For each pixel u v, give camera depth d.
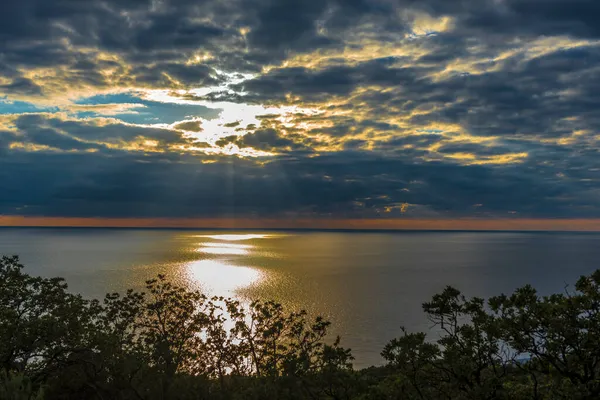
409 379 10.15
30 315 17.34
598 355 8.85
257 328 16.33
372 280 181.88
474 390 9.41
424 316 109.69
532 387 9.77
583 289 9.35
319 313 111.31
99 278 169.00
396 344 10.40
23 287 17.92
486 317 10.13
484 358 10.08
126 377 9.48
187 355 14.83
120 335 15.59
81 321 15.68
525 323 9.41
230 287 152.88
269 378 10.91
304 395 9.89
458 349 10.05
